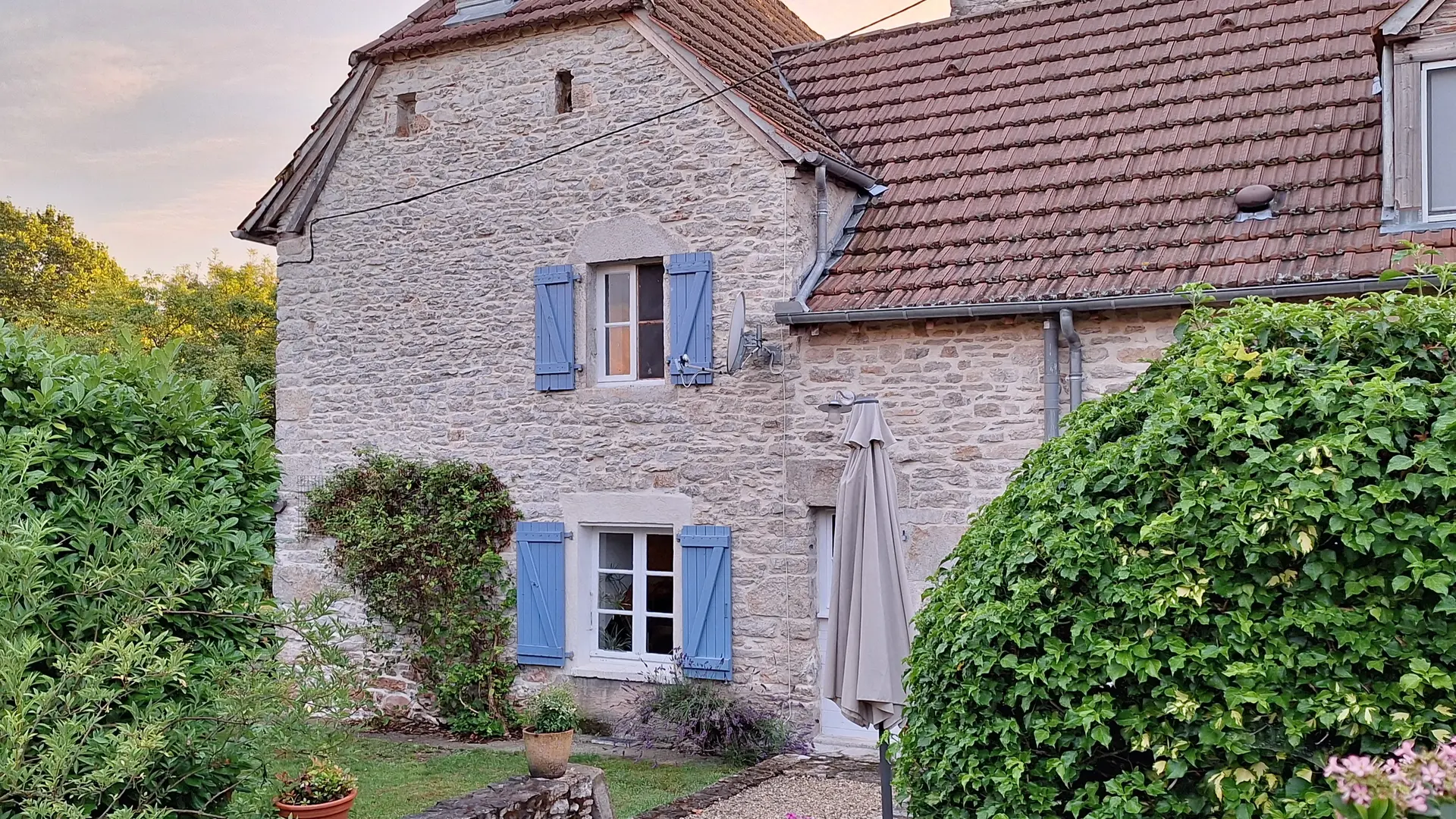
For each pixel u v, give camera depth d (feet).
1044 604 14.62
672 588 35.76
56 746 13.34
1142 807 13.55
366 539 38.58
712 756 32.99
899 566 23.80
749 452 33.76
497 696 37.11
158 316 85.10
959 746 15.05
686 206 34.81
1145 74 34.99
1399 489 12.62
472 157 38.50
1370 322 14.42
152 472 16.72
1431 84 27.99
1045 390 30.12
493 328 38.01
